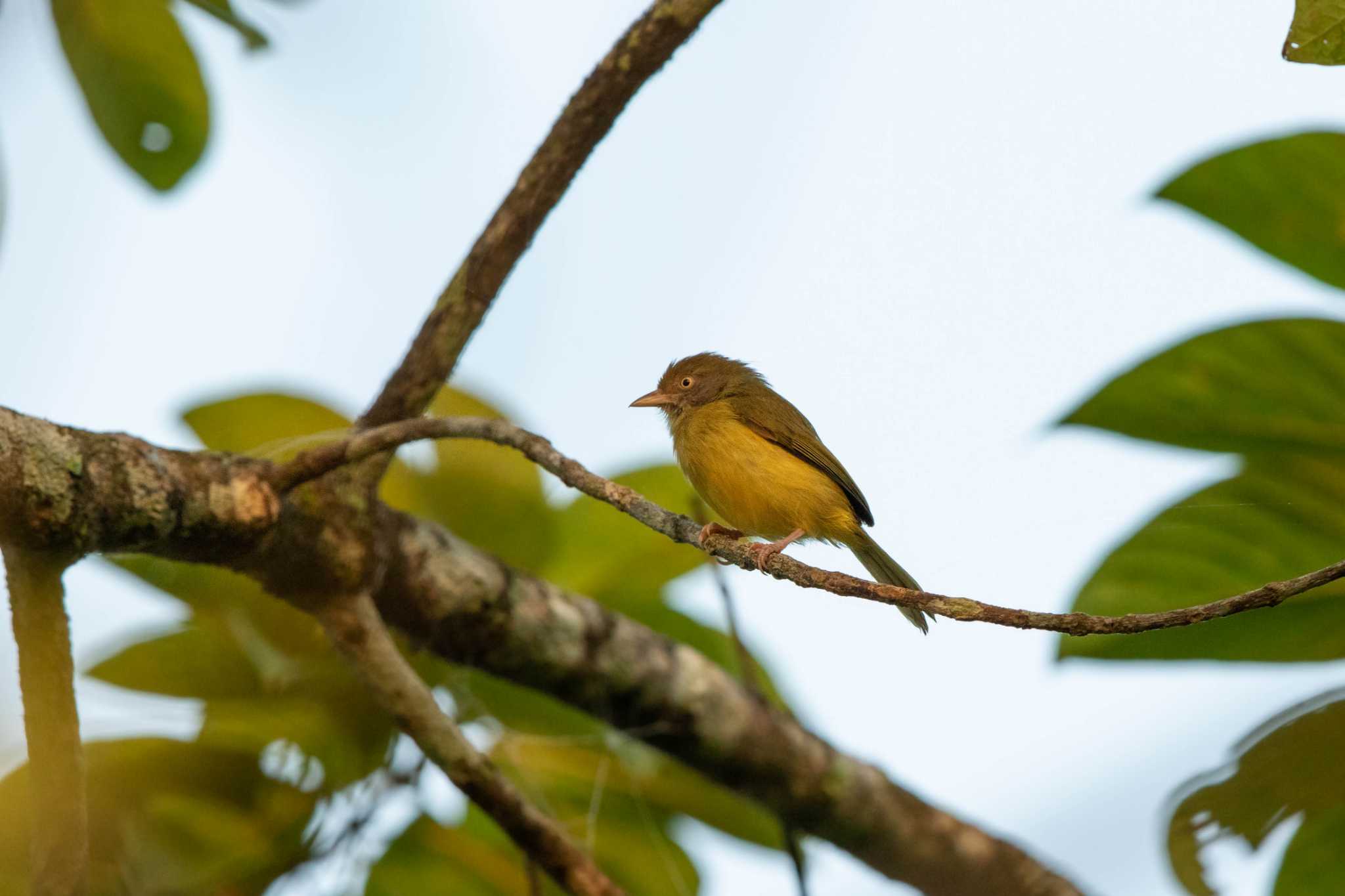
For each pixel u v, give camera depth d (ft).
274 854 26.11
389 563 27.30
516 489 30.76
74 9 29.22
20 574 21.62
